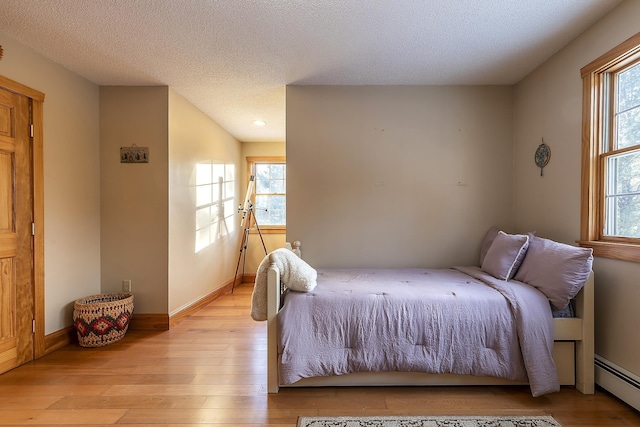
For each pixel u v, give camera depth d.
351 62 2.83
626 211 2.10
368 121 3.31
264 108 3.99
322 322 2.12
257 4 2.04
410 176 3.31
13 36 2.41
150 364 2.54
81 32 2.35
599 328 2.19
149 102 3.34
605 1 2.01
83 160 3.14
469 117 3.31
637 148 1.98
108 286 3.35
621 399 1.98
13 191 2.48
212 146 4.45
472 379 2.15
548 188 2.76
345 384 2.18
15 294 2.49
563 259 2.12
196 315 3.79
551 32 2.36
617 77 2.21
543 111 2.83
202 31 2.34
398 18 2.19
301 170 3.32
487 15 2.16
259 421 1.84
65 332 2.91
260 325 3.44
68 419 1.85
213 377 2.34
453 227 3.31
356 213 3.32
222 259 4.85
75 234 3.04
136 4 2.03
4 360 2.40
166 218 3.34
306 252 3.31
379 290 2.29
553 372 2.01
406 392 2.14
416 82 3.25
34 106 2.62
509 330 2.07
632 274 1.94
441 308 2.11
